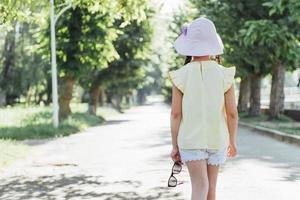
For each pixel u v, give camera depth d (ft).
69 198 26.71
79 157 46.60
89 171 37.17
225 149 14.82
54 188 29.84
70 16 89.97
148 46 142.20
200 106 14.57
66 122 87.56
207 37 14.82
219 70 14.83
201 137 14.51
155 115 179.93
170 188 29.19
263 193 27.55
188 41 14.87
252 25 69.87
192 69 14.73
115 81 146.92
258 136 71.00
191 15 103.65
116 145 59.16
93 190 29.04
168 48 158.61
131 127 100.22
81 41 90.99
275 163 40.40
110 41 92.68
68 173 36.19
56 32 91.15
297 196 26.71
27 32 172.55
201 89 14.62
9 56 181.78
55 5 75.31
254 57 92.94
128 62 142.92
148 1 46.09
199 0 95.40
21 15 46.52
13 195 27.68
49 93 226.58
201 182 14.51
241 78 125.49
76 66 91.97
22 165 40.83
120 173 35.94
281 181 31.50
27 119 98.27
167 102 440.04
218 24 90.53
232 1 87.45
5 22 45.52
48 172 36.76
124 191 28.58
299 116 104.47
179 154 14.93
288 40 72.95
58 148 55.72
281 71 96.07
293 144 57.57
